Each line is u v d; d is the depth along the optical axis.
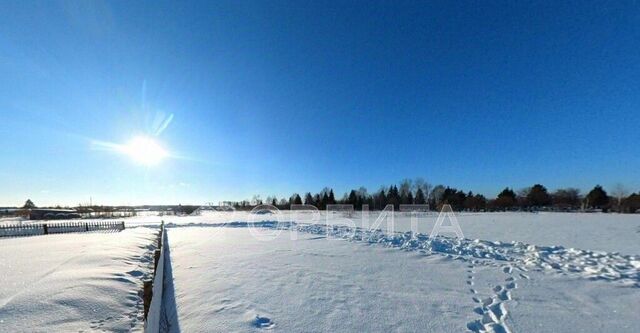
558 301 5.59
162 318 5.04
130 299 5.95
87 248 11.60
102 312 5.12
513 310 5.16
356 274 7.59
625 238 13.52
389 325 4.59
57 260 8.92
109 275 7.23
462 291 6.22
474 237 14.14
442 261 9.09
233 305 5.40
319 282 6.86
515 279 7.07
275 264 8.77
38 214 44.62
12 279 6.59
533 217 29.62
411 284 6.71
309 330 4.42
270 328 4.48
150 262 9.91
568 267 8.05
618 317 4.85
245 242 13.88
